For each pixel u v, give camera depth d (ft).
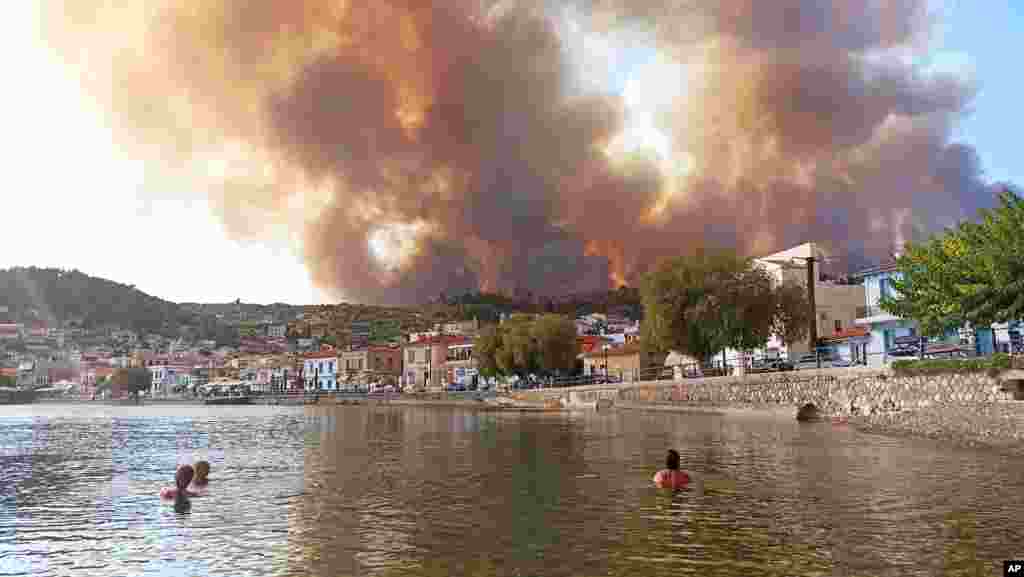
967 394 139.44
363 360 644.27
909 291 151.94
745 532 51.01
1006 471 77.51
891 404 158.20
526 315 444.14
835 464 86.28
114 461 108.37
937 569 41.09
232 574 42.60
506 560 44.68
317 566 43.96
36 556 47.37
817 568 41.75
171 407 500.33
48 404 614.75
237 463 100.99
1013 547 45.70
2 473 93.25
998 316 127.13
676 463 74.02
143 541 51.19
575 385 356.18
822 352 257.34
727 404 214.07
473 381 533.14
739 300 233.96
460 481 78.74
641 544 48.06
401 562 44.55
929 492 65.26
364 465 95.86
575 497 66.95
